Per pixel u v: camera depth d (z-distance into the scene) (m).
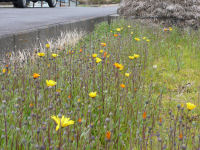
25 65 4.50
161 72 5.52
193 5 9.54
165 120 3.29
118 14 12.80
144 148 2.56
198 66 5.85
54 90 3.31
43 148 1.94
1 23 9.12
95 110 3.22
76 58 5.33
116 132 2.77
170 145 2.54
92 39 8.41
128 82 4.22
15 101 3.11
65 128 2.57
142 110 3.38
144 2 10.42
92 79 4.15
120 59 5.71
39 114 2.77
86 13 17.73
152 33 8.85
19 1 19.78
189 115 3.63
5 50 5.41
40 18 11.96
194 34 8.50
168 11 9.69
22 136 2.40
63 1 39.69
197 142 2.63
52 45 6.20
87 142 2.49
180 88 4.70
